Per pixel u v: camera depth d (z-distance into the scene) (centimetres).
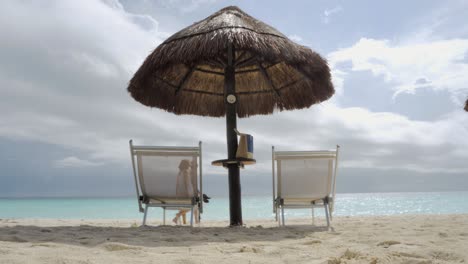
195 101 643
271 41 434
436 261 203
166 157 402
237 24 444
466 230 344
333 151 415
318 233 348
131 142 398
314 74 493
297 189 420
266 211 2008
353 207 2723
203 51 412
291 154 420
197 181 402
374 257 206
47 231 338
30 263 183
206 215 1585
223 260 208
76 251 221
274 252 234
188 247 253
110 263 192
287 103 618
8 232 312
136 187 406
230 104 498
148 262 197
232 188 469
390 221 490
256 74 634
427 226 393
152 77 548
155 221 652
